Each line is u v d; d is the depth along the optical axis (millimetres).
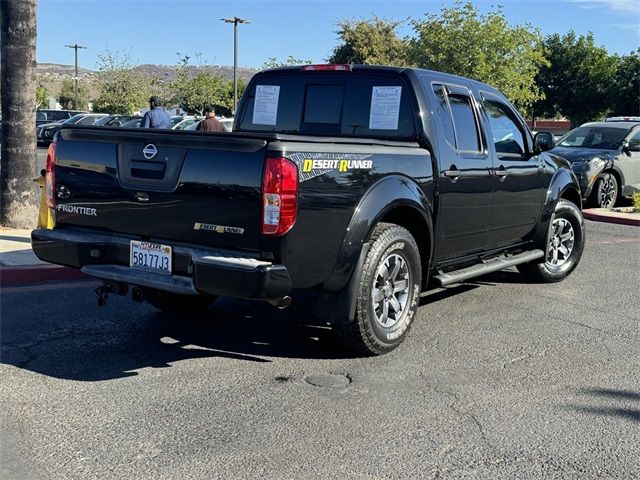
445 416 4340
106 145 5027
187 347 5539
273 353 5445
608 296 7555
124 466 3617
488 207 6496
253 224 4453
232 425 4133
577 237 8242
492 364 5320
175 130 4750
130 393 4582
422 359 5387
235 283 4422
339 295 4977
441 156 5812
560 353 5625
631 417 4402
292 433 4047
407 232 5402
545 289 7820
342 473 3598
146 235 4906
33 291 7074
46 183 5375
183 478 3506
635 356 5598
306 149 4531
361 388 4762
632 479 3629
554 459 3820
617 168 14664
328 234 4727
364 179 4965
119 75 51188
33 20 9469
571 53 38812
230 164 4500
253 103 6848
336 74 6289
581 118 39906
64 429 4027
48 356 5238
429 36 28281
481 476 3609
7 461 3641
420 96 5805
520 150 7188
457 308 6938
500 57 28422
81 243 5039
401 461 3744
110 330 5914
